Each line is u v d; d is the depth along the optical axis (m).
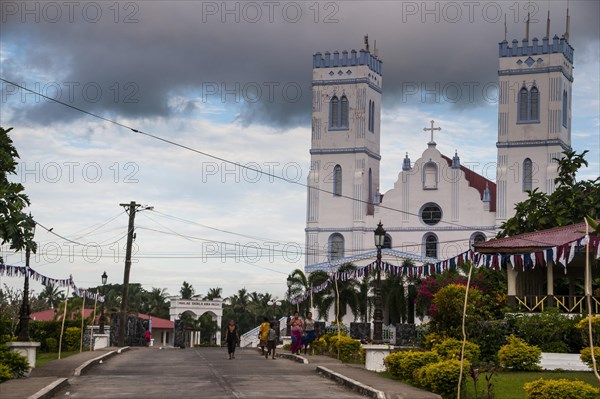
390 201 115.00
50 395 24.36
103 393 25.72
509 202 110.62
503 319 37.53
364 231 115.50
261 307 156.12
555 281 49.91
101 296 54.19
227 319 154.88
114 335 62.38
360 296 84.44
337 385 29.00
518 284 44.06
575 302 41.19
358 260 103.56
